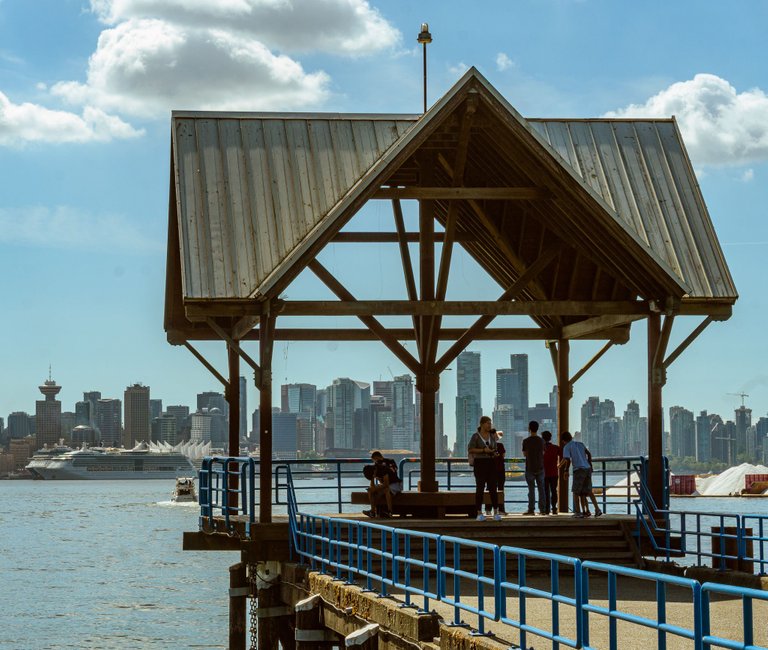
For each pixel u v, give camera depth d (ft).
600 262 81.46
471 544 48.73
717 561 73.77
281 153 82.69
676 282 76.79
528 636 49.78
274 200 80.12
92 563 297.53
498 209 89.56
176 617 195.52
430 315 81.82
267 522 76.54
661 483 78.74
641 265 78.02
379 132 85.10
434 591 64.18
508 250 90.12
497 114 74.64
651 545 78.07
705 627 34.73
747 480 572.92
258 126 84.12
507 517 80.84
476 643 45.39
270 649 78.13
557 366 97.19
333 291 87.40
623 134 88.69
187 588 238.68
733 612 59.41
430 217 89.25
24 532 430.20
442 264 87.04
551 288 92.99
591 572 74.95
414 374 90.17
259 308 76.02
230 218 78.84
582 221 78.43
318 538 68.95
